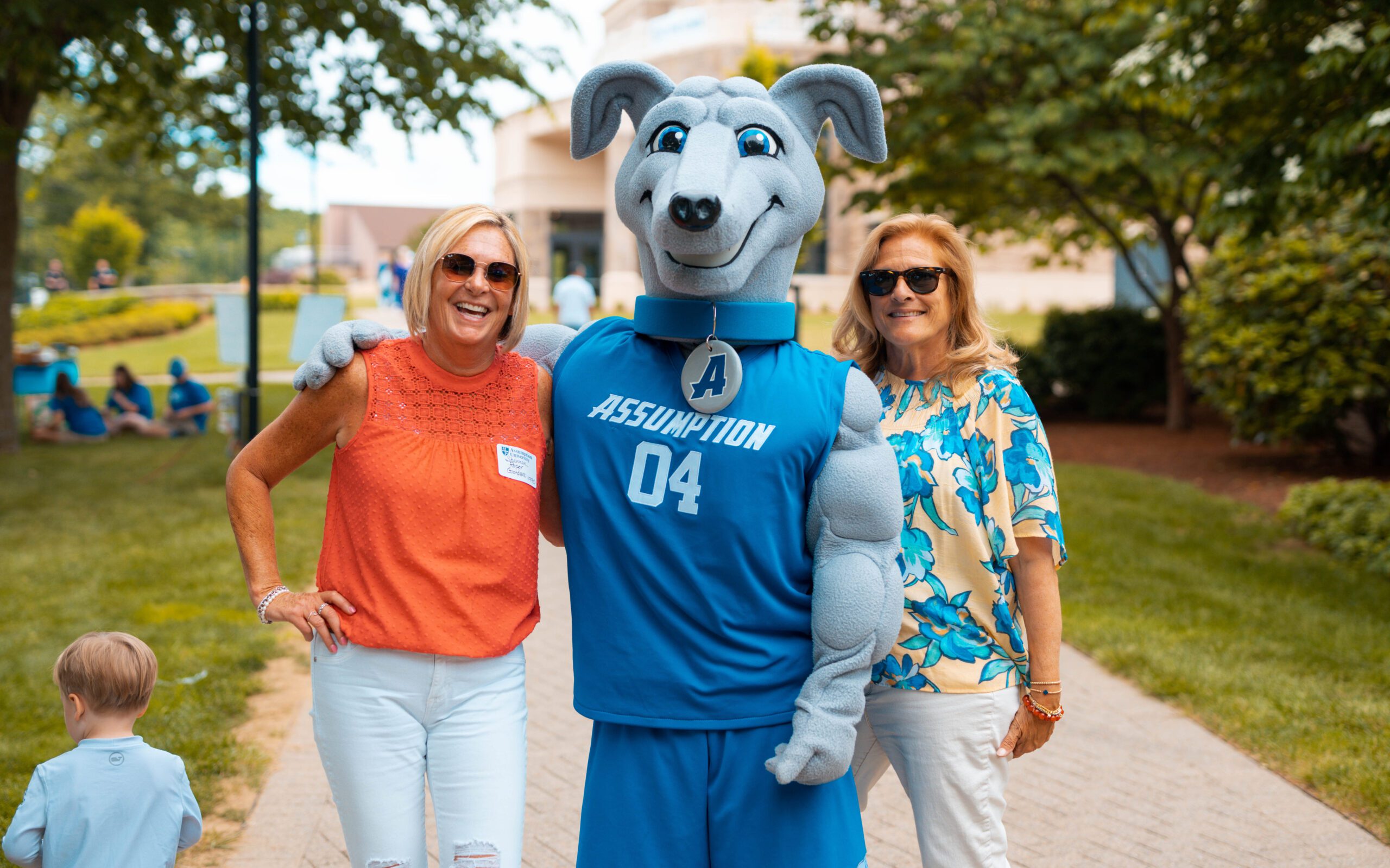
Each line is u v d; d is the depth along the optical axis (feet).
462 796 7.98
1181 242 44.86
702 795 7.92
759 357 8.16
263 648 18.62
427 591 7.94
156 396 61.16
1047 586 8.70
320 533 27.12
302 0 38.91
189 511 30.17
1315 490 28.35
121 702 8.51
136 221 201.77
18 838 8.25
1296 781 14.17
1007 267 101.81
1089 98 39.29
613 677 7.95
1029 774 14.49
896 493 8.06
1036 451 8.63
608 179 114.11
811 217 8.29
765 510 7.82
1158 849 12.44
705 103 8.19
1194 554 26.03
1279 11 24.41
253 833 12.42
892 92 46.96
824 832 7.95
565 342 9.09
